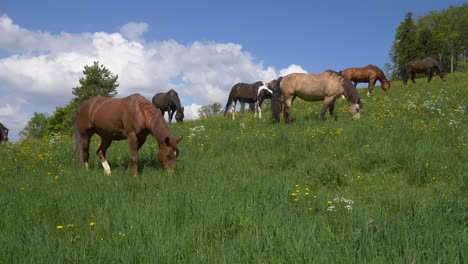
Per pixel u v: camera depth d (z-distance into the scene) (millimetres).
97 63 57781
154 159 8375
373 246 3041
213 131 12477
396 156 7160
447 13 78875
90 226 3883
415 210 4168
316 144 8852
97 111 7469
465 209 3992
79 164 8141
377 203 5039
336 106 17312
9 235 3637
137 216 4008
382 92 22797
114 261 2951
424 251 2887
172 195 4949
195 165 7582
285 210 4223
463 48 75438
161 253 3023
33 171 7742
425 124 10078
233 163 7746
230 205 4375
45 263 2939
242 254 3117
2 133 23531
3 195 5348
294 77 12914
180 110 18594
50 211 4469
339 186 6270
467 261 2688
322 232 3527
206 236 3611
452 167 6305
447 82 23891
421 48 72000
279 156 8109
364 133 9461
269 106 21547
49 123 66312
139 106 6973
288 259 2932
